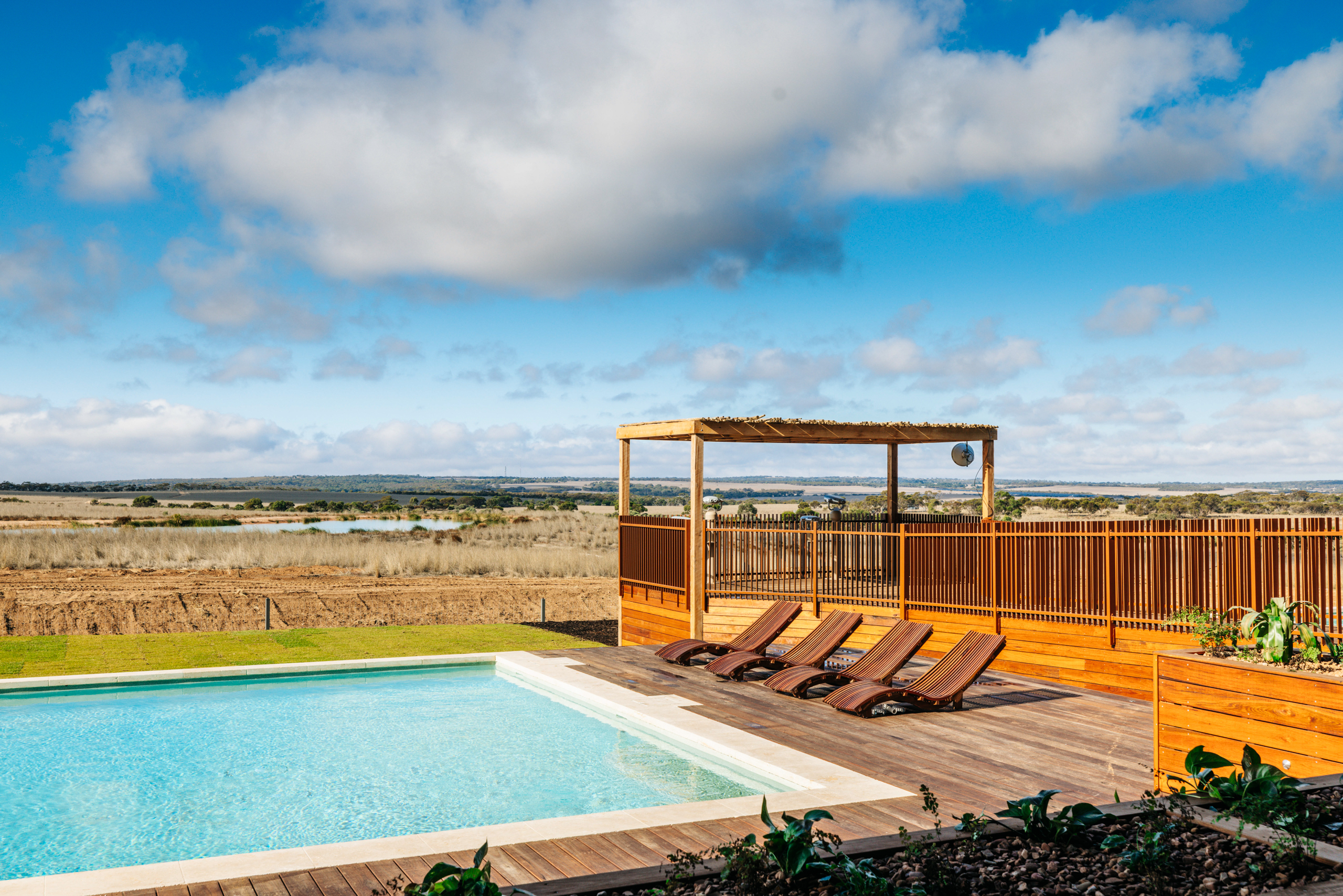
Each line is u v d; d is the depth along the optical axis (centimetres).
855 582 1337
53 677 1130
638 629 1532
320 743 916
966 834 466
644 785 776
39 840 658
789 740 838
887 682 987
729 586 1396
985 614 1177
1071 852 443
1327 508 4900
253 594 2139
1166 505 5538
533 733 950
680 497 13262
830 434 1432
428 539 3916
